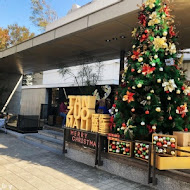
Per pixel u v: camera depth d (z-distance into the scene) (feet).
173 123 14.30
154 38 14.17
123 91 15.20
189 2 14.65
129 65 15.65
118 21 18.56
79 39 24.12
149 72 13.84
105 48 27.53
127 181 14.34
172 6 15.16
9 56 34.04
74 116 20.10
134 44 15.71
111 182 14.14
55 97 50.75
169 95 14.43
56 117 35.37
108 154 16.31
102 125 16.87
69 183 13.88
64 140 20.72
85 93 33.99
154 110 13.80
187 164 12.85
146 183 13.53
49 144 25.03
